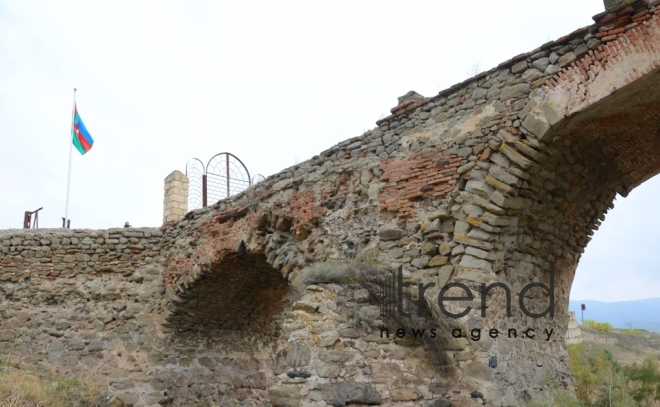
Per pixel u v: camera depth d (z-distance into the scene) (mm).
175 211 14453
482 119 6832
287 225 9570
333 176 8719
